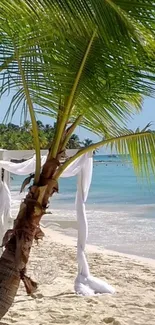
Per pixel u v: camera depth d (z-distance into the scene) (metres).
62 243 13.14
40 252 11.05
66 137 4.11
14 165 7.48
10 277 3.88
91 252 11.81
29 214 3.89
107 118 4.31
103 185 36.81
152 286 8.02
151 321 5.82
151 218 18.95
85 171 7.27
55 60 3.76
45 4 2.98
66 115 3.97
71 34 3.40
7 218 7.48
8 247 3.93
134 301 6.81
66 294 7.05
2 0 3.18
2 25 3.64
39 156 3.97
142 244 13.30
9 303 3.89
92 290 7.18
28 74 3.80
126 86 3.96
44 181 3.95
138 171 4.57
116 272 9.22
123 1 2.86
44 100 3.99
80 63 3.73
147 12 2.92
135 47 3.25
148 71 3.73
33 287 3.99
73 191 32.31
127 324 5.66
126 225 17.08
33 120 3.94
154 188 30.80
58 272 8.55
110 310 6.26
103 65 3.73
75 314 6.01
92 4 2.85
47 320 5.75
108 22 2.94
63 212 20.36
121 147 4.51
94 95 3.91
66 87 3.84
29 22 3.41
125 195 28.91
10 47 3.78
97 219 18.81
